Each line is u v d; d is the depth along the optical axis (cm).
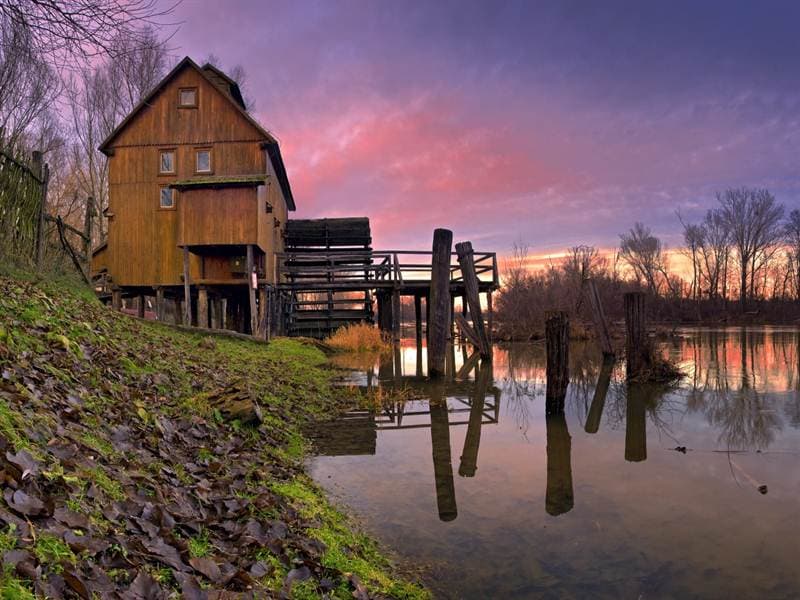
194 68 2047
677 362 1562
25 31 401
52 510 226
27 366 403
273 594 263
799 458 660
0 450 248
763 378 1293
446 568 377
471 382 1317
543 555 399
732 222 6078
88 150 2995
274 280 2144
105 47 423
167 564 243
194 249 1911
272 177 2239
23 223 912
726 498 522
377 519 462
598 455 679
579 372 1467
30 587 178
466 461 650
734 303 6019
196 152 2047
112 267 2042
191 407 575
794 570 379
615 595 346
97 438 358
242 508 358
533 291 3522
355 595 297
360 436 761
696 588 355
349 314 2483
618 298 3659
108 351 611
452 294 2241
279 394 908
